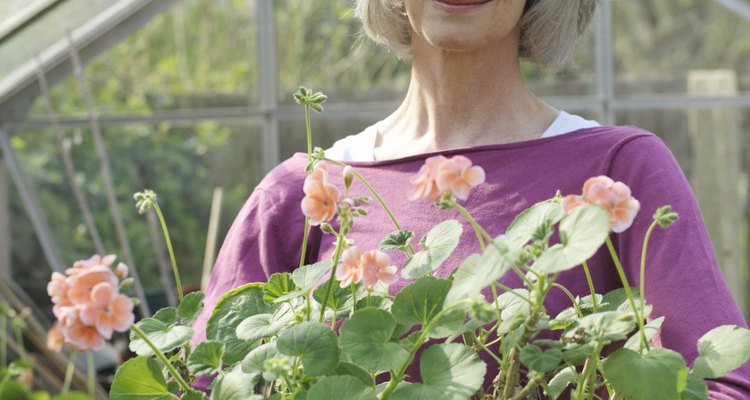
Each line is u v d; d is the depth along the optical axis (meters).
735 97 4.83
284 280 0.96
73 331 0.77
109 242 5.09
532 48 1.37
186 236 5.18
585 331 0.80
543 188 1.19
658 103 4.82
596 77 4.81
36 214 4.76
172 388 0.94
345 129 4.77
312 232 1.30
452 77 1.31
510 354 0.85
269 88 4.75
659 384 0.77
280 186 1.34
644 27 10.01
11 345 3.62
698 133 5.41
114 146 5.16
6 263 4.75
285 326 0.90
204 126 5.15
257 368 0.86
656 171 1.14
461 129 1.33
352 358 0.82
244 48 6.55
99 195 5.09
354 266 0.89
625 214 0.80
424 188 0.83
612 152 1.18
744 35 9.77
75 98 6.08
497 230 1.18
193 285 4.69
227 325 0.96
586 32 1.39
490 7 1.20
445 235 0.91
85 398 2.28
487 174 1.23
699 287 1.05
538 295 0.79
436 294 0.84
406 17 1.41
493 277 0.75
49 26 4.17
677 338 1.03
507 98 1.32
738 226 5.50
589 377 0.86
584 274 1.15
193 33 6.48
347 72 6.38
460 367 0.82
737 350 0.82
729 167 5.48
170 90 6.35
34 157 4.83
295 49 6.35
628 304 0.90
